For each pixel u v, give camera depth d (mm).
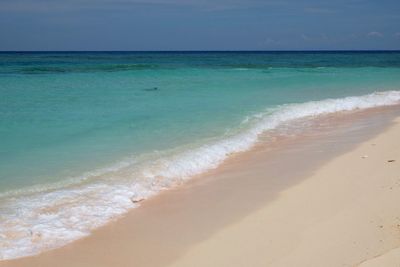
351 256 5430
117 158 10609
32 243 6422
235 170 10102
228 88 24906
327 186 8523
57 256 6051
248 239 6367
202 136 12930
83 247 6320
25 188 8586
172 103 18828
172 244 6379
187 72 38406
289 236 6328
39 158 10492
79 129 13523
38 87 24156
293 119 16312
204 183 9203
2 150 11070
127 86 25328
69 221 7195
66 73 34500
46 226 6961
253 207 7676
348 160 10391
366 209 6988
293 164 10383
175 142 12172
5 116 15367
